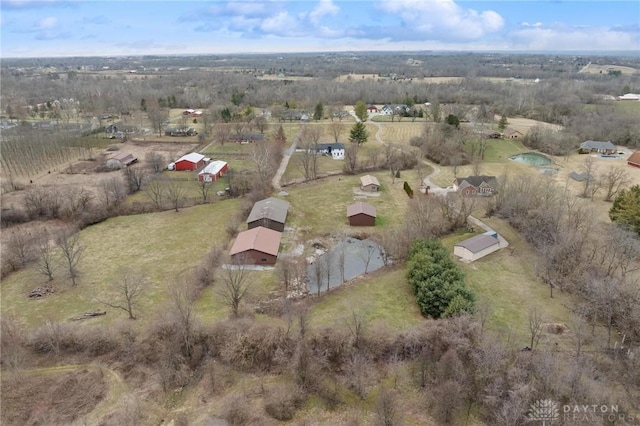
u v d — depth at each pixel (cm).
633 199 6269
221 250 6322
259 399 3884
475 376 3853
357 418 3694
